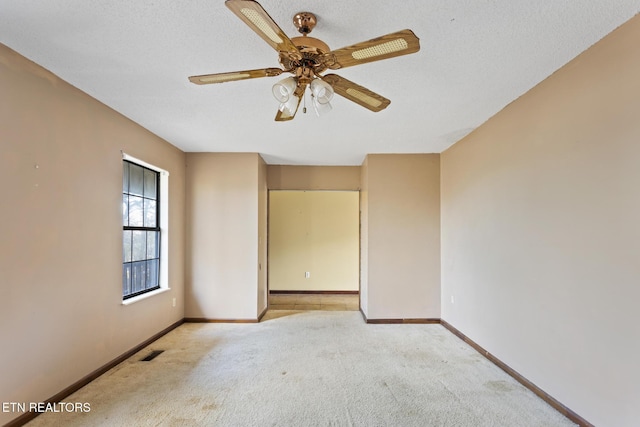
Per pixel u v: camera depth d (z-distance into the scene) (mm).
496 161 3227
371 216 4855
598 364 2043
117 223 3162
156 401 2520
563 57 2207
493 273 3291
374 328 4516
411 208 4859
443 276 4723
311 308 5805
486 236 3434
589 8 1717
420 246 4840
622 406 1881
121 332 3248
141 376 2949
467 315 3896
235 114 3221
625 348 1865
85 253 2742
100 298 2928
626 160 1863
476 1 1658
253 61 2248
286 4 1680
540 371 2586
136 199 3744
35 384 2271
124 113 3191
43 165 2334
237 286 4797
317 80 1741
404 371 3096
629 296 1844
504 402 2521
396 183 4871
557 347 2398
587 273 2127
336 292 7223
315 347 3742
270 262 7258
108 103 2947
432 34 1938
